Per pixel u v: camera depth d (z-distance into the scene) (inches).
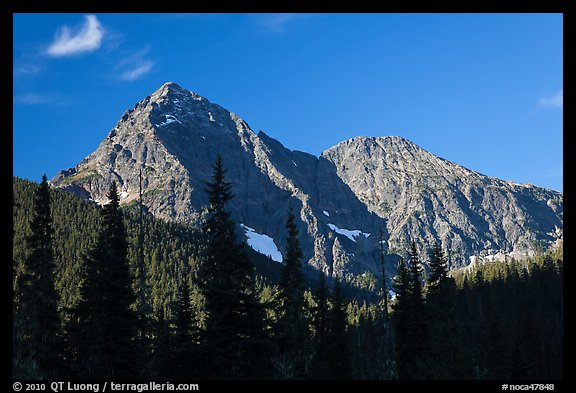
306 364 2048.5
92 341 2066.9
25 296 2158.0
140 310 2336.4
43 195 2326.5
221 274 1905.8
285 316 2190.0
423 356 2335.1
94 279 2146.9
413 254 2603.3
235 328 1881.2
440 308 2456.9
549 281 5654.5
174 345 2176.4
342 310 2591.0
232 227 1971.0
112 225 2267.5
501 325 3275.1
